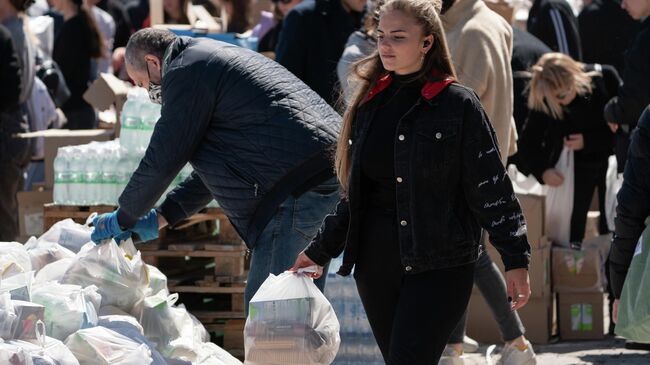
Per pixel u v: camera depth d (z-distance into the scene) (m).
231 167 7.02
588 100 10.79
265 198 7.00
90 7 15.64
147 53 7.18
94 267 7.36
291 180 6.97
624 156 10.46
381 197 6.00
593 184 10.97
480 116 5.84
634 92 10.05
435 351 5.83
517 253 5.87
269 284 6.57
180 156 6.95
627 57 10.13
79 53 14.80
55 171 9.37
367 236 6.03
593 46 14.51
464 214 5.95
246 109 6.97
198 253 9.07
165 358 7.37
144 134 9.21
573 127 10.84
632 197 6.25
